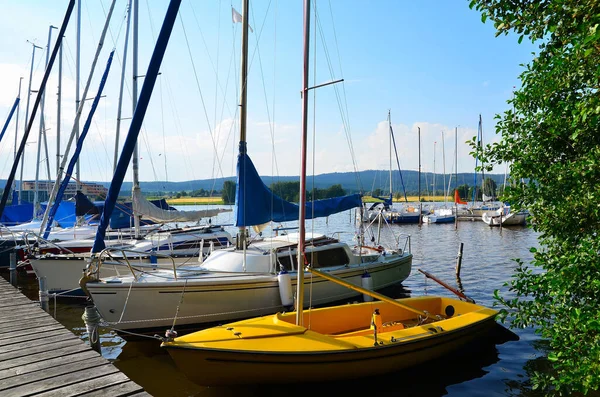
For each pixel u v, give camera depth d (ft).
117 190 26.50
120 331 25.34
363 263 38.17
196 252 45.70
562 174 13.84
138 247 43.19
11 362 17.29
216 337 20.66
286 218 32.99
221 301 28.91
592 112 11.30
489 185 183.52
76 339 20.36
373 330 23.75
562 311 13.37
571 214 13.50
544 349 27.25
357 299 36.68
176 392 21.84
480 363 25.31
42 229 46.88
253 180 31.58
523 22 13.33
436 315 29.78
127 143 26.45
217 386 20.80
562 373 13.26
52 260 38.73
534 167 15.01
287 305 30.30
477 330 25.89
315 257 34.68
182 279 28.81
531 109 15.25
